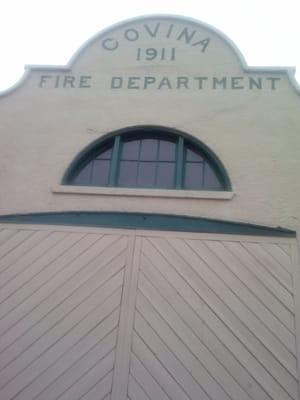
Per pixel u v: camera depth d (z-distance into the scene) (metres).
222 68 6.83
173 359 4.90
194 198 5.81
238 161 6.08
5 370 4.96
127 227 5.68
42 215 5.84
